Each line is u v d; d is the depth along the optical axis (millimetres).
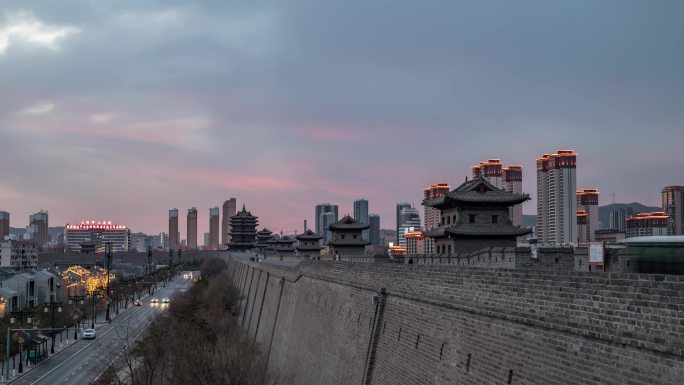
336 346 49812
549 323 21906
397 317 37375
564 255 55656
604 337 19203
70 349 111375
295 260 153875
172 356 73062
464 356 28156
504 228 79375
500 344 25266
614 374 18797
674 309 16719
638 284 18016
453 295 29688
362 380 40531
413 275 35094
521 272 23859
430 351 31844
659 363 17172
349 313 47656
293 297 73312
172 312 113750
